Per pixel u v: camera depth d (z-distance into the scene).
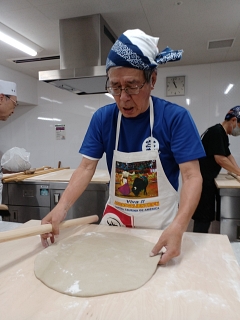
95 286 0.56
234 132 2.16
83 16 1.99
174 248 0.66
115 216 0.97
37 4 1.80
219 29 2.22
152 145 0.86
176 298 0.52
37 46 2.53
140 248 0.76
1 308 0.49
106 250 0.75
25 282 0.58
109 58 0.72
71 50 2.07
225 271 0.62
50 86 3.70
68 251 0.74
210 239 0.82
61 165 3.75
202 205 2.09
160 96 3.28
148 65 0.71
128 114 0.80
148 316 0.46
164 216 0.91
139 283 0.57
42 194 2.15
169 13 1.95
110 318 0.46
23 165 2.44
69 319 0.46
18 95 3.37
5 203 2.23
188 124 0.80
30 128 3.84
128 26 2.18
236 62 3.02
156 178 0.88
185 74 3.18
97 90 2.54
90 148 0.96
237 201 1.91
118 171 0.93
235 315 0.46
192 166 0.79
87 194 2.05
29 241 0.83
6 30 2.15
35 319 0.46
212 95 3.12
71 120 3.65
